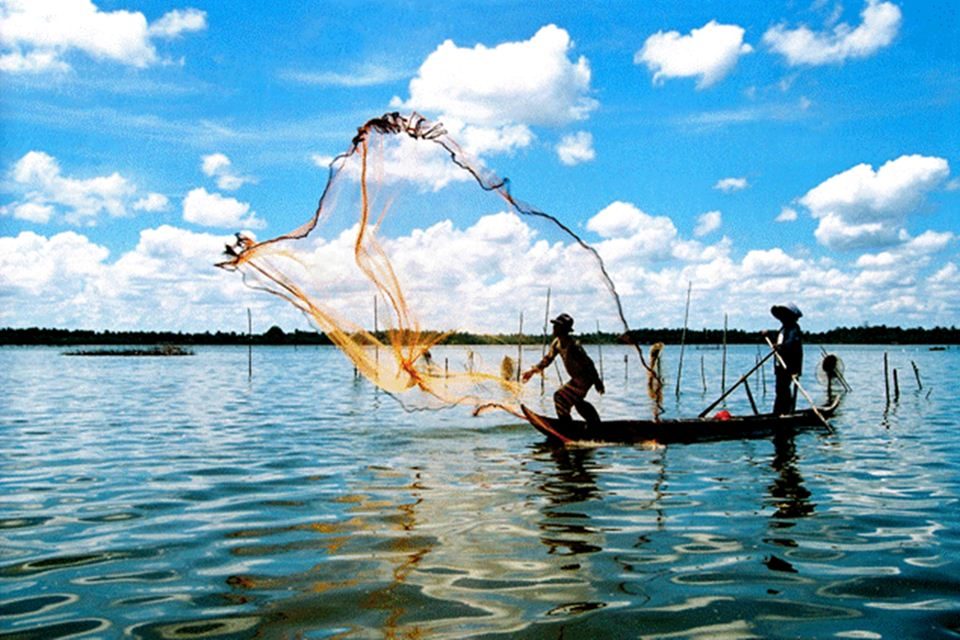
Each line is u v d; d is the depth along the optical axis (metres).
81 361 64.38
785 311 14.79
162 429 14.70
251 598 4.97
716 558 5.92
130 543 6.32
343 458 10.96
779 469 10.07
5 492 8.49
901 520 7.17
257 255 8.80
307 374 40.69
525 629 4.46
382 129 8.82
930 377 35.41
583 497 8.20
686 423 12.90
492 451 11.71
